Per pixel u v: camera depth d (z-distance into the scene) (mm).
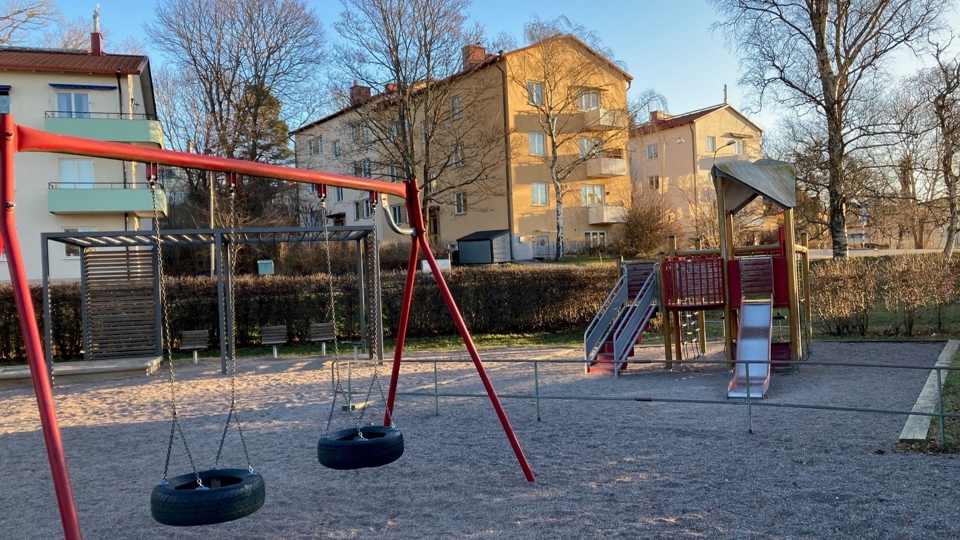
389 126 32500
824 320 17062
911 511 4988
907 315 15938
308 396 11508
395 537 5035
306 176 6102
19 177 28297
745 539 4656
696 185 47719
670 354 13562
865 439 7105
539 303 21516
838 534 4672
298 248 31016
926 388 9344
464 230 40812
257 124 38125
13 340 18312
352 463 5602
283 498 6070
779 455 6676
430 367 14703
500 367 14430
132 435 9047
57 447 3871
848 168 24594
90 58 31234
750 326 12062
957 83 23750
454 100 36812
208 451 7969
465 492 6023
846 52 24109
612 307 14633
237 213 34938
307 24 39125
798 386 10742
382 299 20922
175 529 5426
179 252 32094
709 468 6363
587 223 40344
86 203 27906
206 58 38250
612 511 5344
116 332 16594
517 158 37781
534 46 36906
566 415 9125
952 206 25859
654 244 37906
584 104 40625
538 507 5535
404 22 30922
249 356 18328
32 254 28391
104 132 28234
